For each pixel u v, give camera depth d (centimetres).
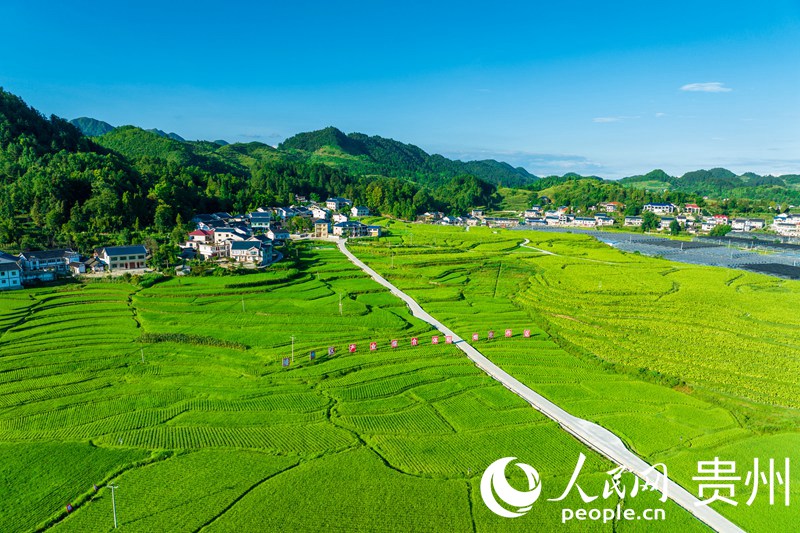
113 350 12306
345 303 16062
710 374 11431
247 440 8788
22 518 6900
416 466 8125
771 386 10862
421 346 13112
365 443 8800
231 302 15875
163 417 9506
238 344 12669
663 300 17288
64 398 10144
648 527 6850
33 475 7788
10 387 10500
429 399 10344
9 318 13875
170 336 12938
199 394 10419
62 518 6944
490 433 9106
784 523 6912
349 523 6844
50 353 12031
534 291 18650
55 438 8781
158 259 18462
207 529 6719
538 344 13400
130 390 10531
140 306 15350
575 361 12350
